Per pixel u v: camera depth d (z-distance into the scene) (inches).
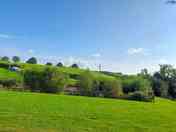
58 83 2945.4
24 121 980.6
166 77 4601.4
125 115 1378.0
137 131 1010.7
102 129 988.6
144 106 2005.4
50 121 1032.8
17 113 1143.6
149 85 3476.9
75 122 1065.5
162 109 1852.9
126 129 1026.7
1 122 930.1
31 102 1609.3
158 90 4003.4
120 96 3034.0
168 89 4232.3
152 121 1247.5
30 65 5073.8
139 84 3363.7
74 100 2014.0
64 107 1513.3
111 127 1035.3
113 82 3132.4
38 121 1007.6
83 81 3102.9
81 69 5433.1
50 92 2930.6
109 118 1233.4
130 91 3403.1
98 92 3080.7
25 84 2935.5
